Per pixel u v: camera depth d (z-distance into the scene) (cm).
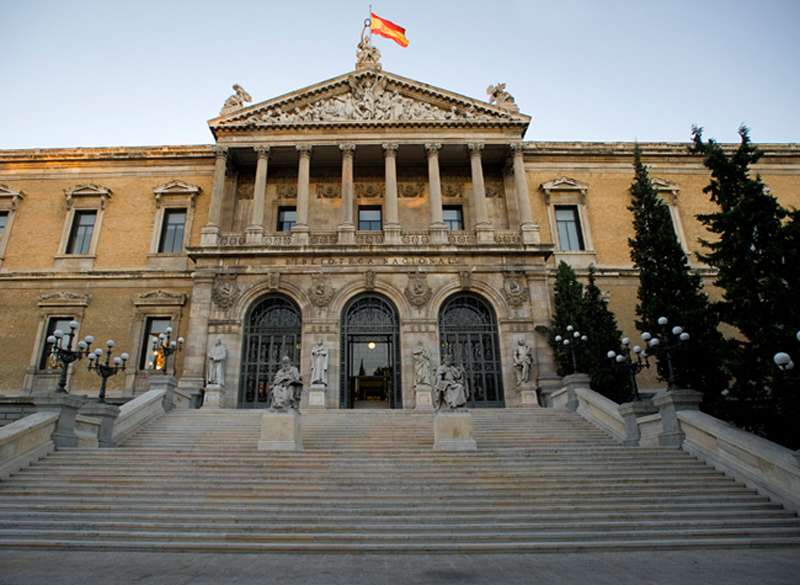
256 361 2661
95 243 3139
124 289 3019
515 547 946
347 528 1027
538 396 2566
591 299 2564
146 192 3266
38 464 1411
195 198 3225
